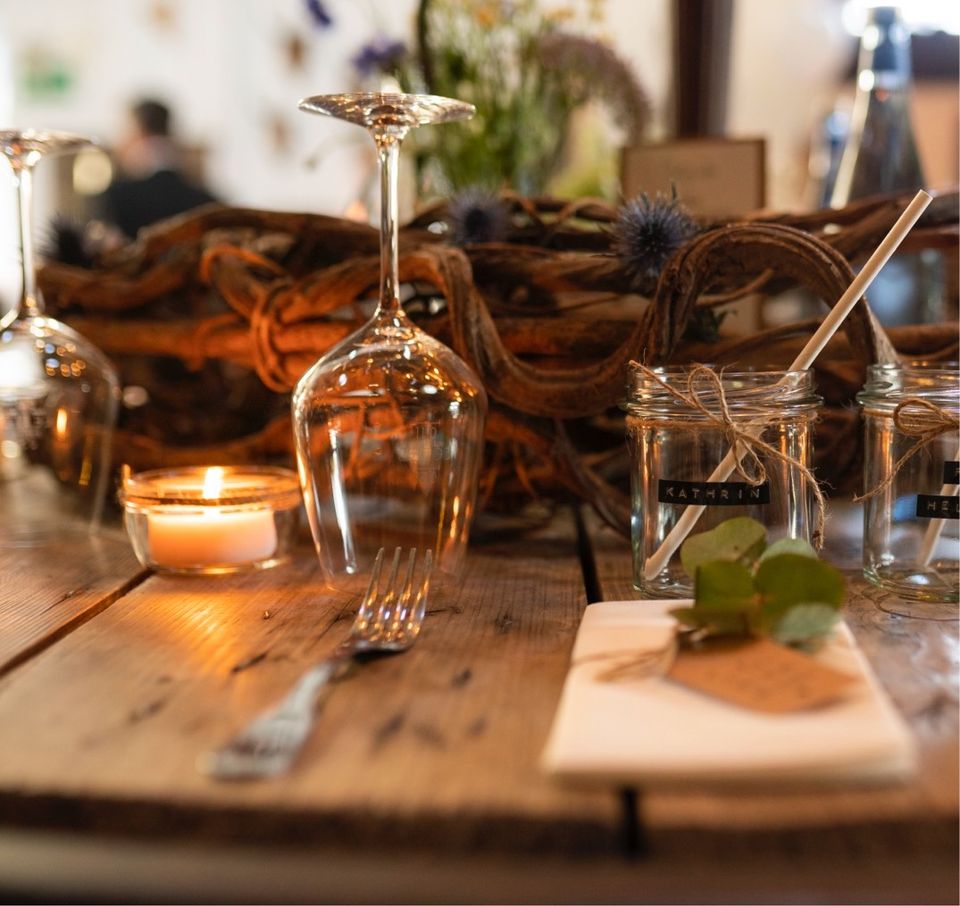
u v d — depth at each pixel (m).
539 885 0.39
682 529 0.68
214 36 3.73
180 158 2.92
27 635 0.65
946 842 0.40
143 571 0.82
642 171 1.10
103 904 0.40
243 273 0.94
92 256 1.12
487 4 1.19
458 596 0.73
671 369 0.71
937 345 0.85
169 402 1.14
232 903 0.39
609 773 0.42
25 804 0.43
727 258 0.74
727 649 0.53
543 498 0.92
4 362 0.90
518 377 0.79
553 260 0.84
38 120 3.91
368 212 1.21
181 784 0.43
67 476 0.93
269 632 0.65
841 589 0.54
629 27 2.16
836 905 0.38
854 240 0.82
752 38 2.99
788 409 0.67
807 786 0.42
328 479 0.73
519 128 1.20
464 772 0.44
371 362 0.72
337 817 0.41
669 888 0.39
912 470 0.69
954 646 0.60
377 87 1.22
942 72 2.61
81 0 3.80
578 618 0.67
